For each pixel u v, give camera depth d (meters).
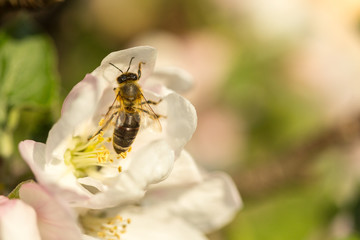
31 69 0.21
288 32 0.31
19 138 0.20
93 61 0.29
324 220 0.26
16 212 0.18
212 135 0.30
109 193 0.18
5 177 0.20
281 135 0.30
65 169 0.19
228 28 0.30
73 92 0.18
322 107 0.30
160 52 0.29
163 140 0.19
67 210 0.18
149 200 0.20
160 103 0.19
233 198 0.20
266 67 0.30
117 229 0.20
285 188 0.25
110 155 0.20
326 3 0.33
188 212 0.20
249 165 0.29
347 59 0.31
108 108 0.19
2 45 0.21
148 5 0.30
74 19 0.27
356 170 0.27
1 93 0.20
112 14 0.29
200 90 0.29
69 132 0.18
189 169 0.20
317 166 0.26
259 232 0.25
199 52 0.30
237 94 0.30
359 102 0.30
